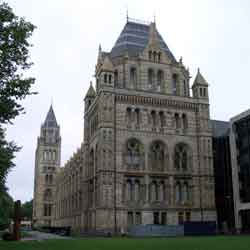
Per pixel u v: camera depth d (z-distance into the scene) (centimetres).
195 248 3231
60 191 12988
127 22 8581
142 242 4381
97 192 7181
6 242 4769
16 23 3155
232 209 7881
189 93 8238
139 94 7519
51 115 17925
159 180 7331
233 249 3003
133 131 7319
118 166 7025
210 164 7750
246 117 7644
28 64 3234
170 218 7212
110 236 6469
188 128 7800
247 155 7512
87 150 8312
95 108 7775
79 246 3722
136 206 7000
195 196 7512
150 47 8050
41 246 3819
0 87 3048
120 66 7800
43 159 17000
